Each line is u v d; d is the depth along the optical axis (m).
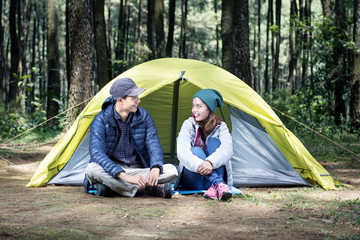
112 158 3.87
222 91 4.53
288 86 21.98
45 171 4.42
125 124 3.81
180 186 4.04
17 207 3.11
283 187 4.61
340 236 2.37
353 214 2.99
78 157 4.81
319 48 13.30
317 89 13.70
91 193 3.88
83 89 9.97
